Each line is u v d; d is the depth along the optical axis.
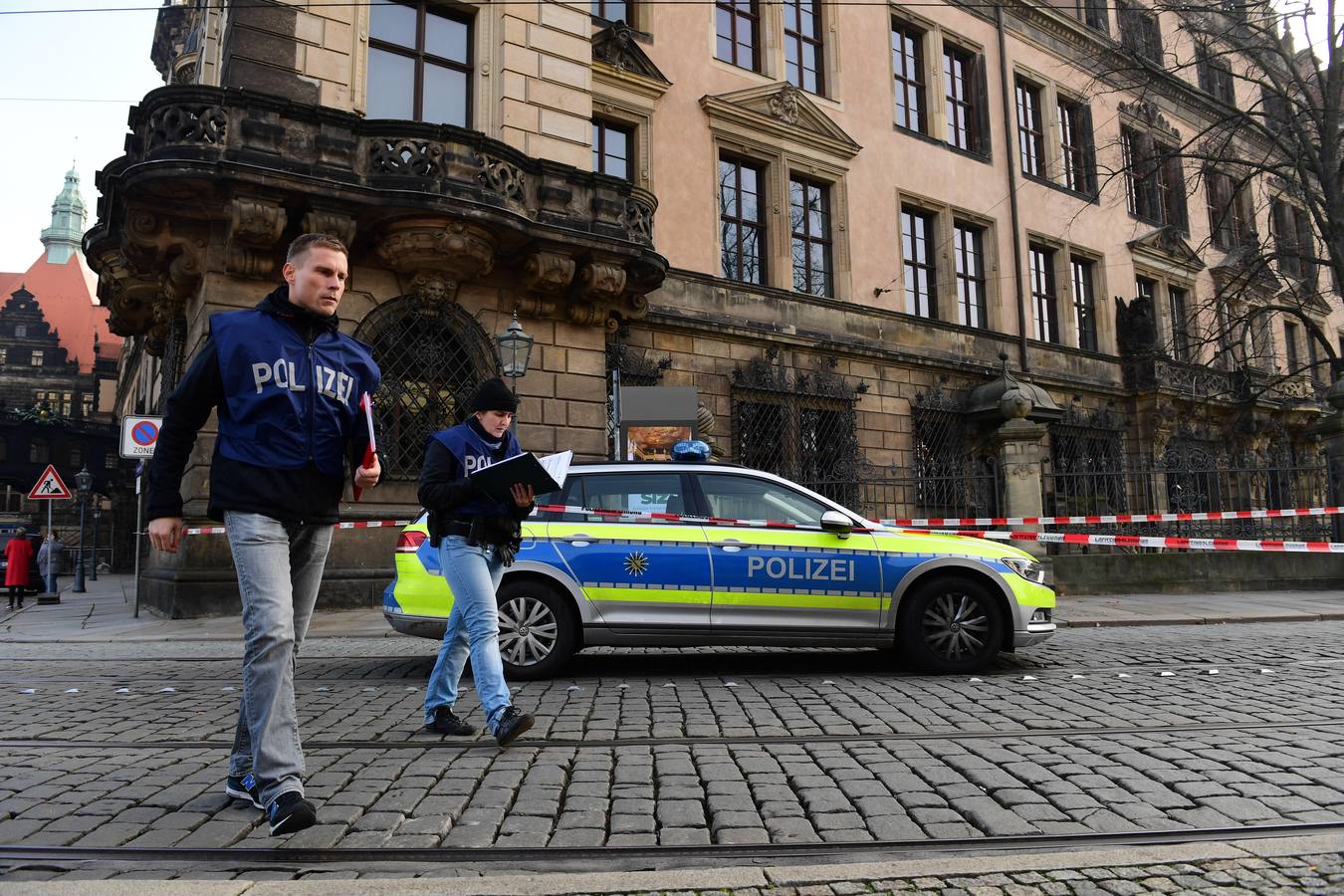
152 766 4.11
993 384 22.11
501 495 4.37
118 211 13.70
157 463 3.13
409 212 13.00
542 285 14.71
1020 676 6.74
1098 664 7.36
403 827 3.22
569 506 6.91
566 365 15.43
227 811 3.41
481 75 15.15
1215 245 31.56
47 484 20.20
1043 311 26.20
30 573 18.41
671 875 2.74
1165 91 28.97
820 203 21.59
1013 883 2.72
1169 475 17.38
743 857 3.01
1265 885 2.70
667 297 17.92
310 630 10.53
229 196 12.20
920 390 22.00
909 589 6.95
